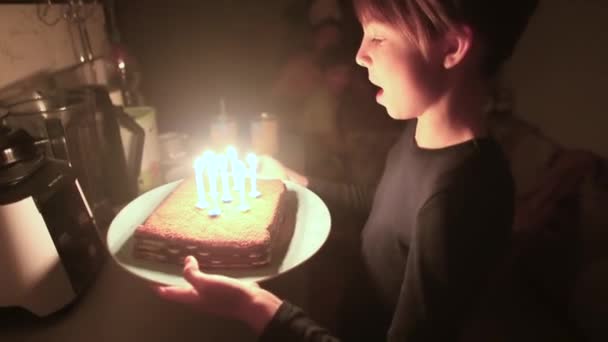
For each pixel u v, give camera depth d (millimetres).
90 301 594
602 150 1343
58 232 563
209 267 562
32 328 546
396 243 582
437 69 494
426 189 508
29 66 842
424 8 457
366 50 527
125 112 907
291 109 1440
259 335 484
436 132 543
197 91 1388
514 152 1359
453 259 463
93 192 800
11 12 789
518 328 1158
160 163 1030
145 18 1258
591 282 1146
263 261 562
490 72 518
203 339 524
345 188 843
